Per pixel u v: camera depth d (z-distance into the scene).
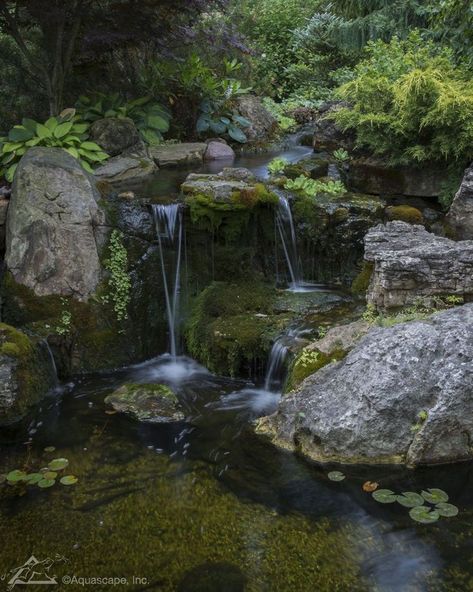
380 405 3.72
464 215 5.91
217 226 5.82
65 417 4.55
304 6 14.60
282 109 11.35
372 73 7.05
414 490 3.53
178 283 5.84
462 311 4.10
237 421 4.43
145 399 4.68
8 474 3.81
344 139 7.55
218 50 10.80
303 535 3.20
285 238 6.14
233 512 3.41
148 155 8.16
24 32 8.56
